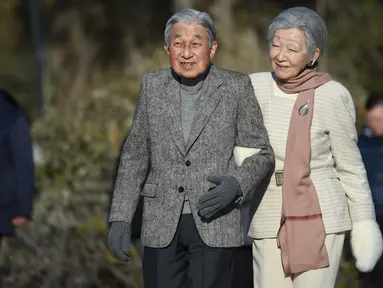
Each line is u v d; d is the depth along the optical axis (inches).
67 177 724.0
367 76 1275.8
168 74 380.5
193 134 370.0
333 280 378.0
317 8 1249.4
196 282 369.7
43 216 655.1
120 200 378.6
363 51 1290.6
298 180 373.1
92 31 1473.9
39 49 1222.3
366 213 377.7
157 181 374.3
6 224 517.7
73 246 577.3
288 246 374.6
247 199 396.5
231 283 375.9
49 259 569.3
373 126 528.4
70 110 1139.3
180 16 369.7
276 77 383.9
